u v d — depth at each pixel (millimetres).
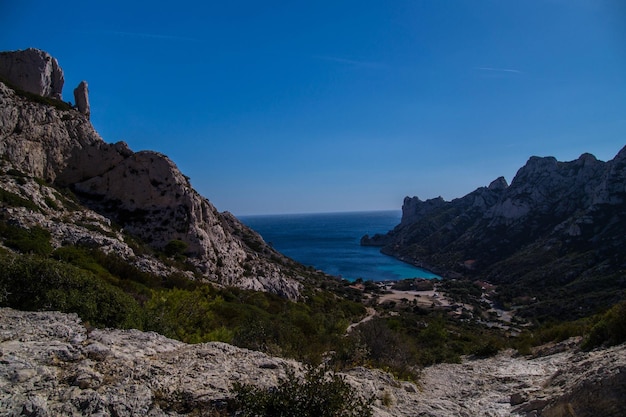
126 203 45656
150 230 44250
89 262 25844
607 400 6195
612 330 12430
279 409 5500
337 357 12680
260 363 7691
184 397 5859
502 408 8562
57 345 6543
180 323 12445
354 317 53250
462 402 9523
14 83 49906
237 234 89688
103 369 6172
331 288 82812
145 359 6926
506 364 16516
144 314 10516
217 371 6922
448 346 28797
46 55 53375
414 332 34500
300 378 6898
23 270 9367
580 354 13453
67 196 41531
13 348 6203
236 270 50781
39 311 8562
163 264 37781
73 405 5016
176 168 49281
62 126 45906
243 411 5664
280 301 45938
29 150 41312
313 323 23125
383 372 11227
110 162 47500
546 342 21969
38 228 28844
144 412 5316
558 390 8133
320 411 5449
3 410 4547
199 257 45469
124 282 24906
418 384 12289
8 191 32469
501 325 69500
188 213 47031
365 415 5777
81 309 9062
